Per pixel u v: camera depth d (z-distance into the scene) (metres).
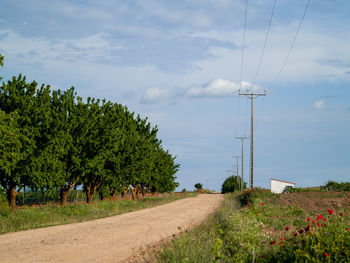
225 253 9.45
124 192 49.97
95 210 26.25
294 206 23.02
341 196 30.81
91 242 12.66
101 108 33.66
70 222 19.47
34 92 26.12
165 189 65.31
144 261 9.44
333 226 8.20
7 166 22.30
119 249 11.39
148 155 43.00
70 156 29.50
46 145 25.78
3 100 24.77
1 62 20.75
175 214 26.59
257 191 39.12
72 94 30.58
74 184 32.41
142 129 52.72
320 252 6.72
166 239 13.51
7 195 25.08
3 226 16.28
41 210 22.67
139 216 24.66
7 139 22.17
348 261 6.40
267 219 17.75
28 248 11.05
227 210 25.36
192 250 8.66
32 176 24.75
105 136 31.56
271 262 7.62
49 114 26.50
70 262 9.14
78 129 29.67
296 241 8.34
